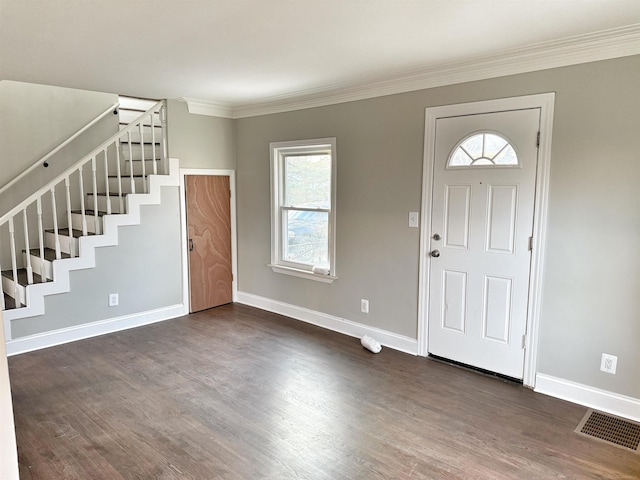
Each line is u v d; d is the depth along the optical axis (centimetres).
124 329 445
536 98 296
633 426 269
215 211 512
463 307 349
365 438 258
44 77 360
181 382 329
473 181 332
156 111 469
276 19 230
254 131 496
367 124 393
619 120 268
